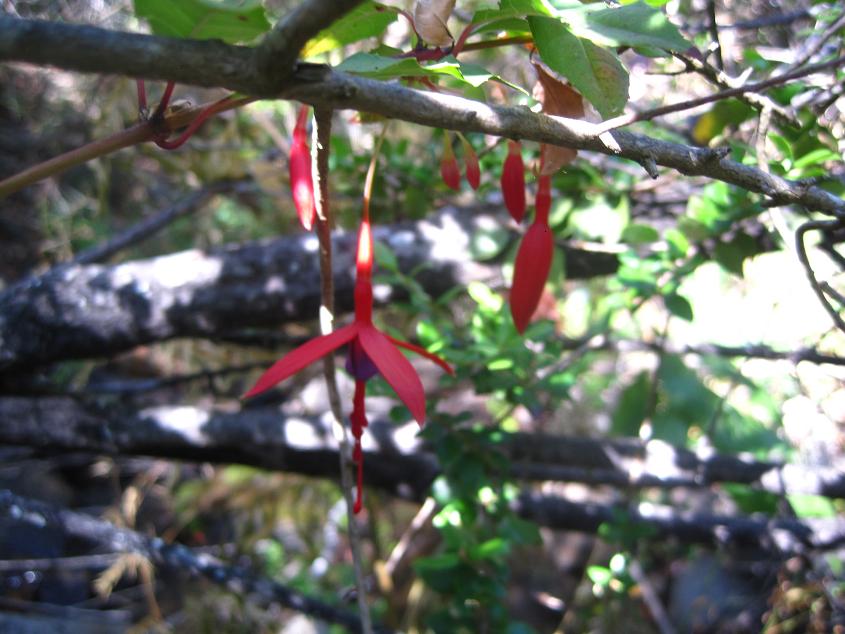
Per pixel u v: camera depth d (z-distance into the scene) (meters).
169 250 0.51
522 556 0.41
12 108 0.51
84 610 0.40
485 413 0.38
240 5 0.10
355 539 0.18
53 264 0.50
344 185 0.32
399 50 0.14
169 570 0.45
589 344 0.28
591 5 0.13
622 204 0.26
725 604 0.39
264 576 0.42
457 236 0.28
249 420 0.30
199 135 0.45
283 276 0.28
